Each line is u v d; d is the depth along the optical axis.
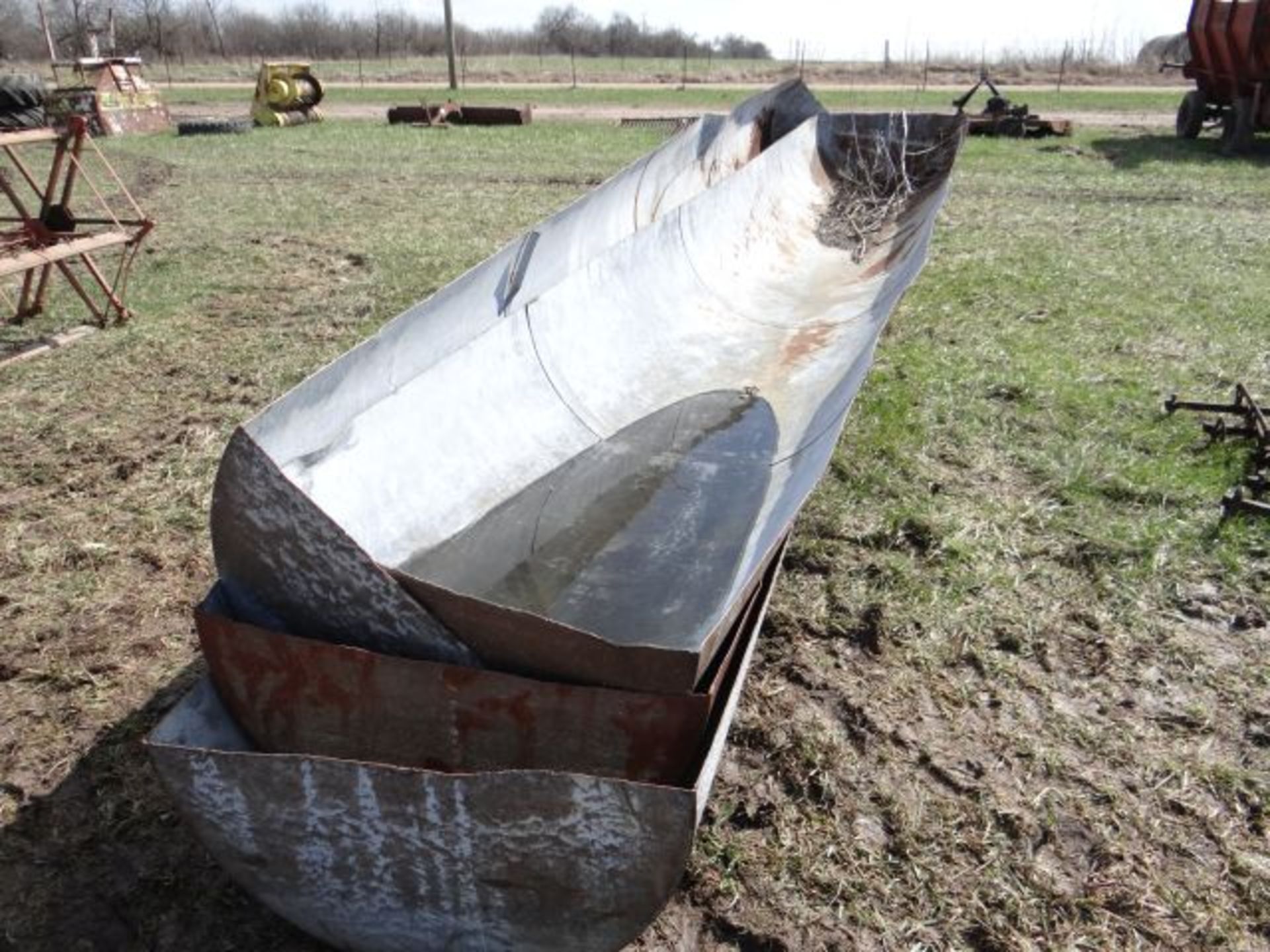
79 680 3.86
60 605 4.35
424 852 2.45
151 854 3.11
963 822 3.24
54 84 29.20
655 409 5.03
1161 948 2.85
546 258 4.96
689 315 5.73
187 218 12.19
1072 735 3.61
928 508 5.01
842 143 9.34
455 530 3.73
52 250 7.18
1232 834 3.20
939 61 41.09
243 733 2.79
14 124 19.83
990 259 9.69
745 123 8.55
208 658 2.72
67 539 4.84
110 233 8.01
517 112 21.83
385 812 2.41
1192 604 4.31
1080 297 8.43
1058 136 18.61
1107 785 3.39
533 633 2.54
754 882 3.04
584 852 2.36
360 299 8.60
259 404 6.43
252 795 2.46
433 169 15.73
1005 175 14.44
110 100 20.48
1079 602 4.34
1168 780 3.41
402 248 10.39
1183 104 17.81
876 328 4.63
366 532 3.32
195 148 18.36
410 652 2.67
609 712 2.52
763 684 3.86
